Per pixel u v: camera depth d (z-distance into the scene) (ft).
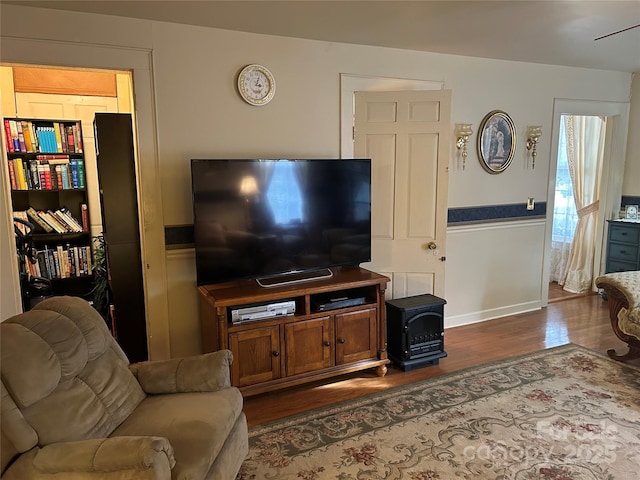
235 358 9.59
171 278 10.80
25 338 5.72
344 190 11.26
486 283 15.29
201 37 10.44
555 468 7.55
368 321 10.94
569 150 18.45
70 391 6.12
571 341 13.28
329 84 11.99
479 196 14.69
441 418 9.14
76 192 15.48
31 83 14.83
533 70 14.99
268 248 10.47
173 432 6.10
